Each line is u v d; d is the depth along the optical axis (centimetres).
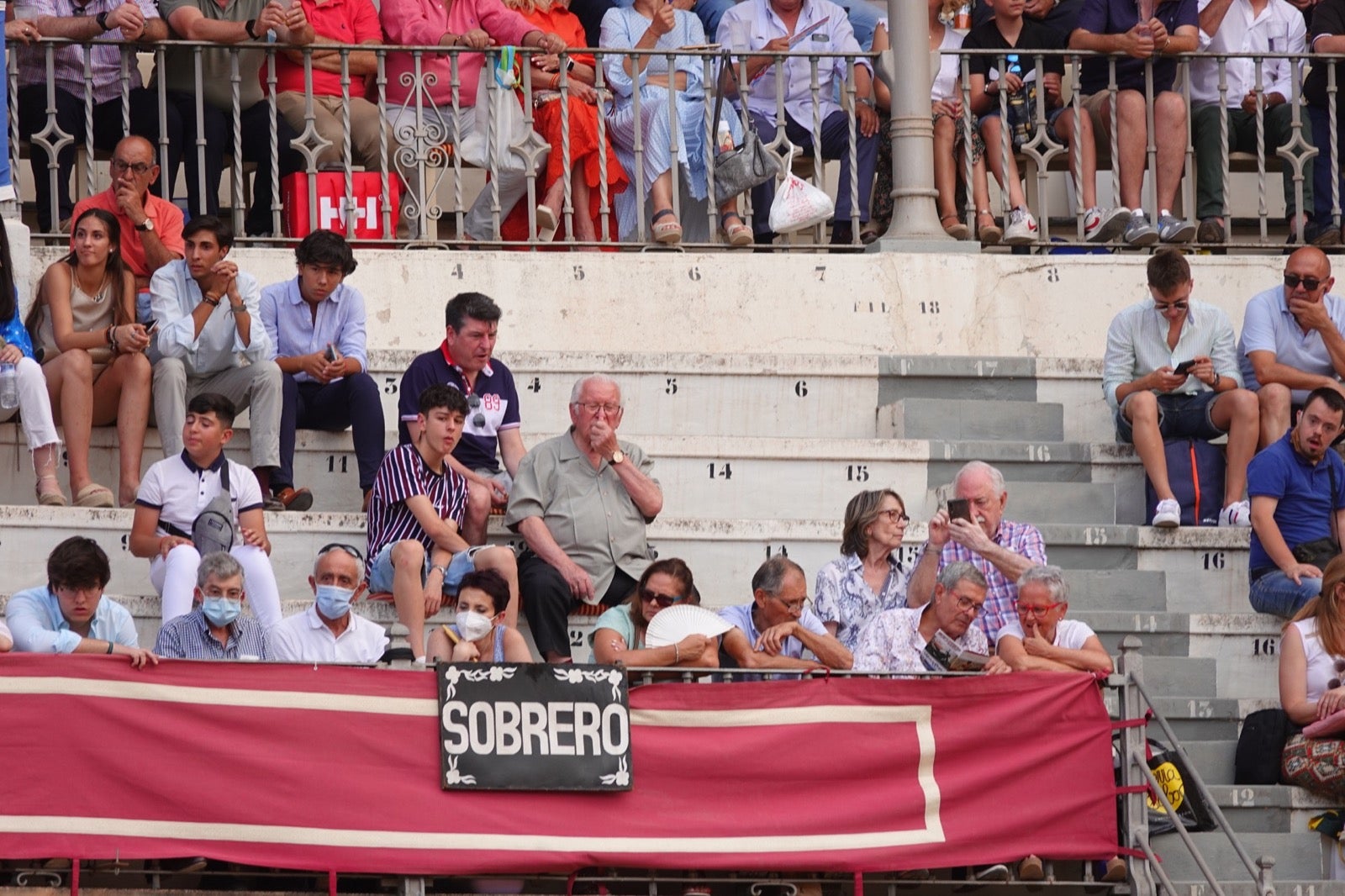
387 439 3794
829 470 3794
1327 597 3338
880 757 2980
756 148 4200
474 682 2888
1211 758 3403
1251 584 3619
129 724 2800
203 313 3600
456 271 4091
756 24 4538
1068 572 3653
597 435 3459
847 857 2941
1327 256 4322
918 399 3969
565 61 4225
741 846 2916
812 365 4000
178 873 2817
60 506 3491
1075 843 3020
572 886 2891
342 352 3762
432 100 4262
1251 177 5022
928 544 3356
